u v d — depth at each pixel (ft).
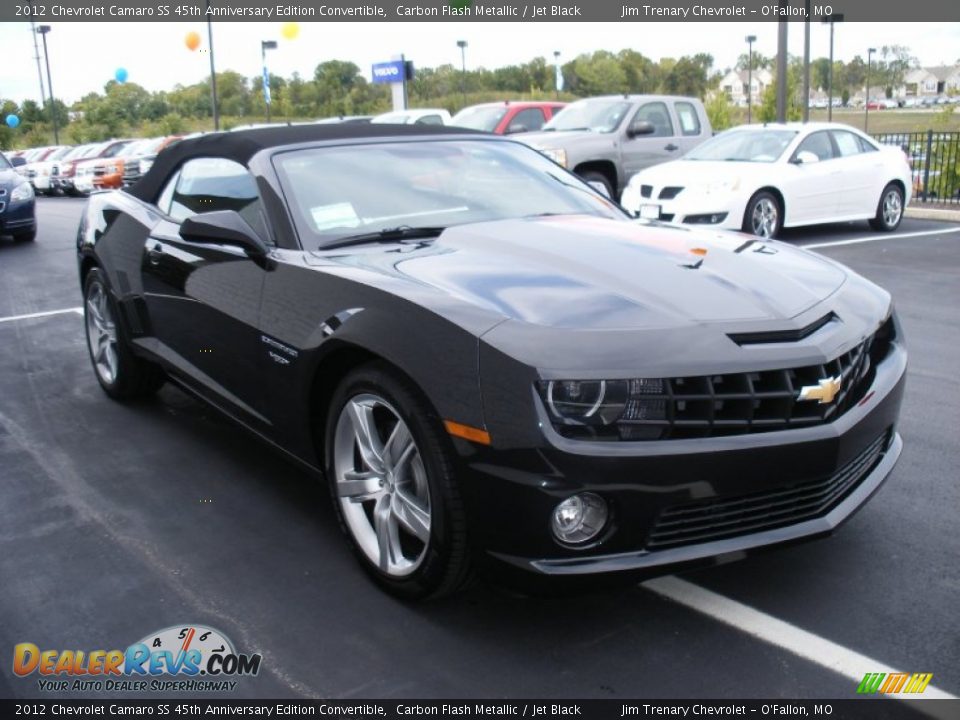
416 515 8.90
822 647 8.43
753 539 8.36
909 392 15.93
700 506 8.04
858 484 9.39
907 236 36.29
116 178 81.87
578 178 14.28
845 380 8.80
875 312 9.87
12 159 46.93
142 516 11.60
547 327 8.11
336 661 8.40
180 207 13.75
